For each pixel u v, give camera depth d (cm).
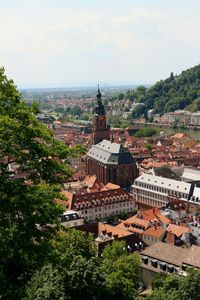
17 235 3738
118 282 6600
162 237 15325
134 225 16525
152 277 13125
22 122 4009
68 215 17212
